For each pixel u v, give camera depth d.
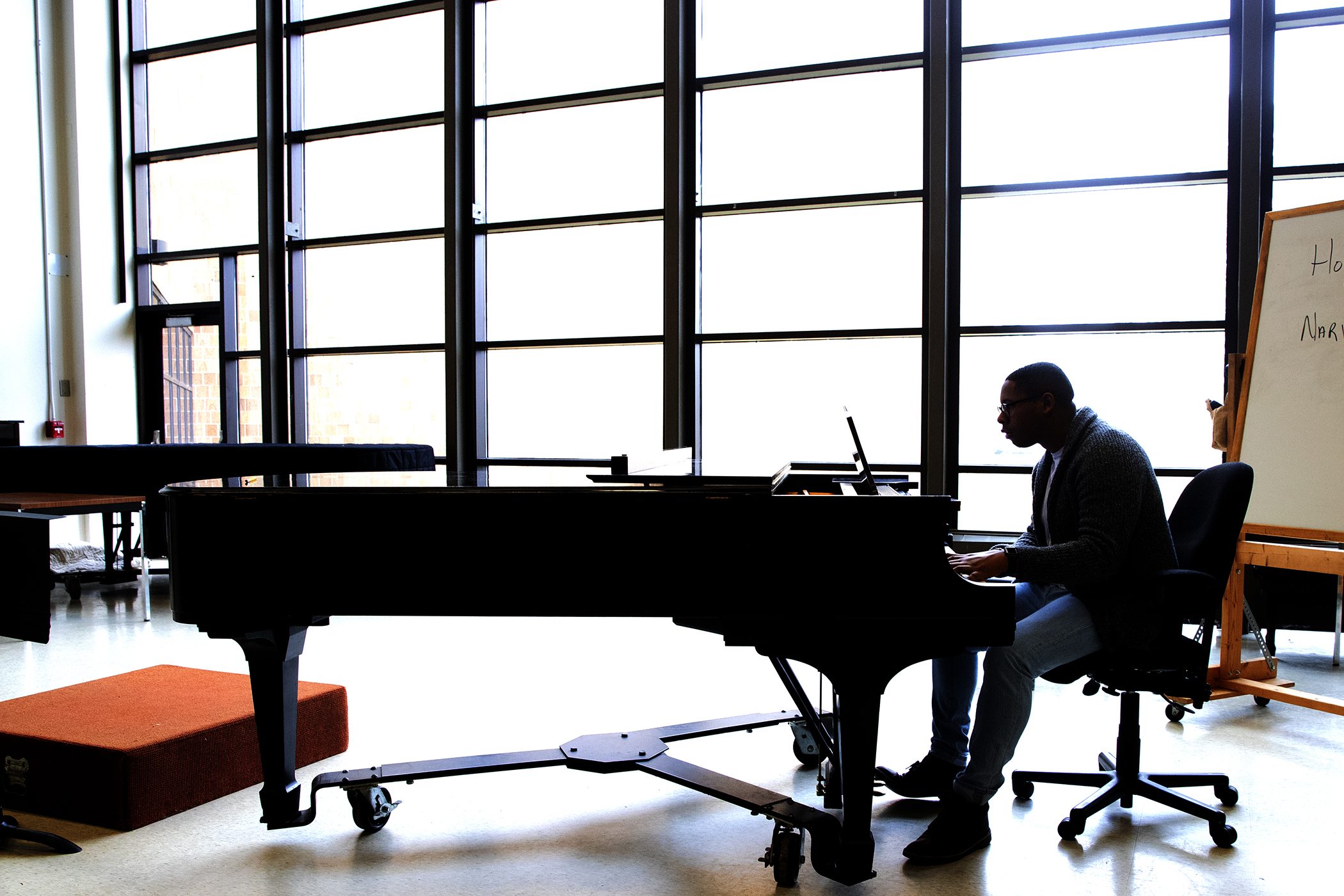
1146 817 2.30
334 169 6.46
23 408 6.62
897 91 5.22
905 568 1.83
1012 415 2.31
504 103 5.95
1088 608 2.13
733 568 1.86
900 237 5.25
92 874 2.01
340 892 1.92
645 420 5.83
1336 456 2.99
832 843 1.90
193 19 6.88
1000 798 2.43
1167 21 4.70
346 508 1.96
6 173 6.50
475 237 6.05
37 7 6.62
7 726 2.43
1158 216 4.75
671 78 5.42
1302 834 2.18
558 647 4.16
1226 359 4.64
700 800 2.44
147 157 6.99
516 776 2.61
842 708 1.86
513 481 2.24
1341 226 3.05
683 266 5.54
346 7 6.41
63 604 5.25
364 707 3.21
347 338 6.48
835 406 5.39
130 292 7.04
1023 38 4.94
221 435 6.91
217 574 2.00
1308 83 4.46
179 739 2.36
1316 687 3.48
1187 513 2.42
